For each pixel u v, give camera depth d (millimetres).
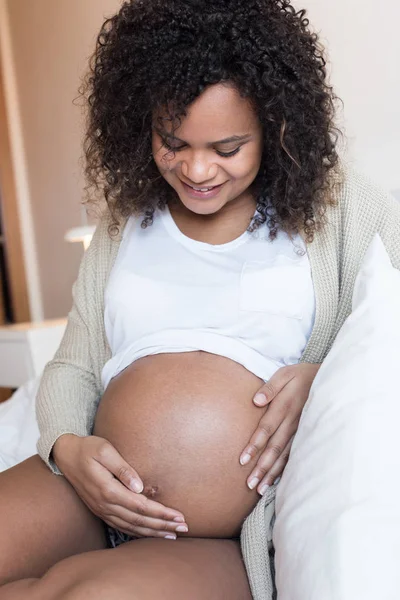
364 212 1061
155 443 943
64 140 3105
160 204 1088
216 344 992
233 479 930
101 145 1100
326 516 722
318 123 994
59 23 2973
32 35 3133
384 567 656
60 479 984
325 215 1051
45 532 923
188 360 991
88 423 1072
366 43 1802
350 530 687
